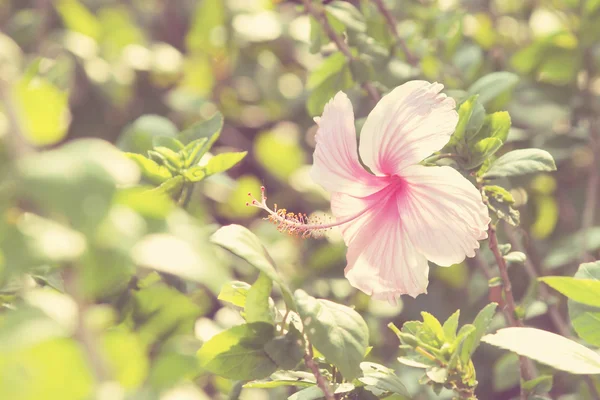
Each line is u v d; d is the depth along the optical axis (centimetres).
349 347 83
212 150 154
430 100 91
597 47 125
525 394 92
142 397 74
